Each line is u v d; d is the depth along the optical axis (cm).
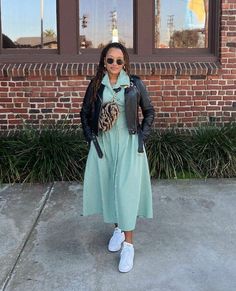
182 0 685
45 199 512
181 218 459
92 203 376
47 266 366
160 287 336
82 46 688
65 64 664
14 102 668
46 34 684
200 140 597
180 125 679
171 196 519
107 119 351
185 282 343
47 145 580
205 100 676
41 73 654
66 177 573
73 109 671
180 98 674
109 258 379
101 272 357
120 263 358
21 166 575
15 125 673
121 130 359
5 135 630
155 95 672
